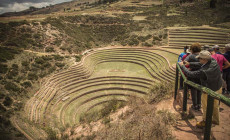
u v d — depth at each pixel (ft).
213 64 13.75
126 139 19.22
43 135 54.24
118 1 462.60
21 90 78.48
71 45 139.44
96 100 86.89
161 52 129.08
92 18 204.33
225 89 23.86
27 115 65.62
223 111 18.10
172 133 16.12
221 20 169.37
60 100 83.87
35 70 96.68
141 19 213.66
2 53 98.12
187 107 20.52
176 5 285.23
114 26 190.29
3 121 56.49
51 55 116.16
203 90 12.87
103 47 156.15
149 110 24.73
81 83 99.86
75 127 49.29
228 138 13.71
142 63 123.75
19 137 49.24
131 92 90.48
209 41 125.80
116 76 105.60
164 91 32.01
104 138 24.38
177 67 21.40
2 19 158.71
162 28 171.63
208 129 12.73
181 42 138.00
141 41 155.33
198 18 192.75
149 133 17.42
